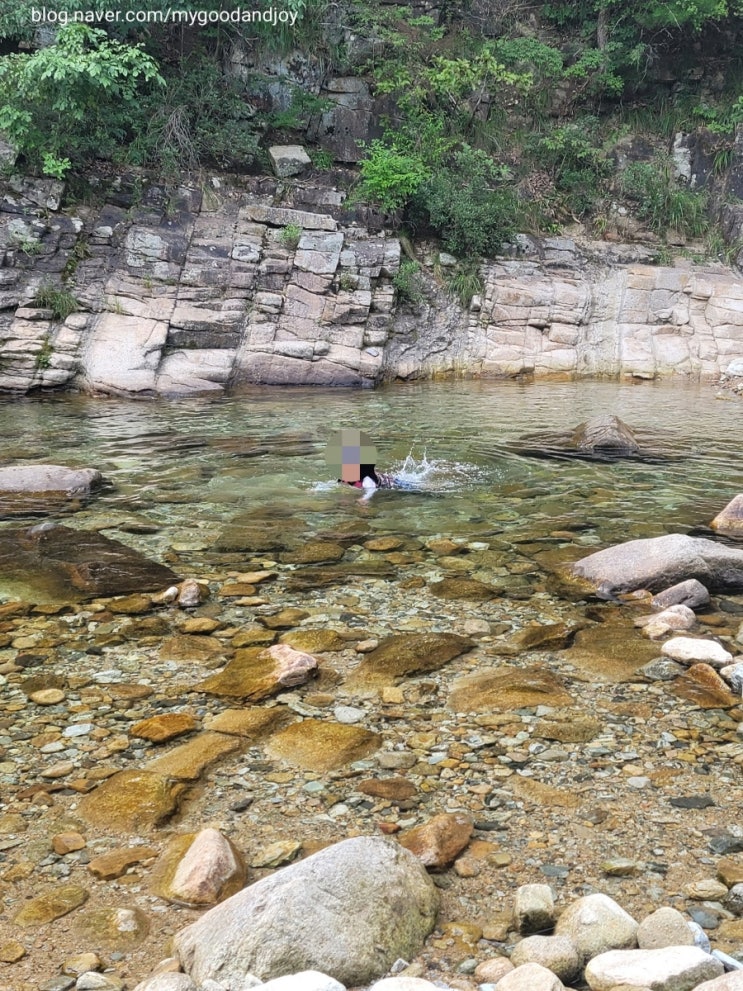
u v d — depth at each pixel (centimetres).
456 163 1861
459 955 220
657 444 968
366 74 1906
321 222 1603
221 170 1680
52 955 223
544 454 898
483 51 1927
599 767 314
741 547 586
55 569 534
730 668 386
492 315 1686
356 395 1379
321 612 471
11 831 278
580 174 1961
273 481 765
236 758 321
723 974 196
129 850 267
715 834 272
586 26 2117
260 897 219
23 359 1345
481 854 263
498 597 494
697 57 2098
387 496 720
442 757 321
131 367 1369
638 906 238
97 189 1532
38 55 1409
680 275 1758
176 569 541
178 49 1748
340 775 309
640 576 504
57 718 354
